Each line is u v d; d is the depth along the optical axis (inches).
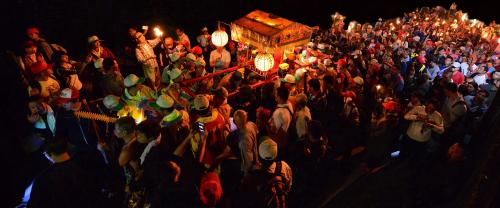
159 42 424.5
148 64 344.8
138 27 576.1
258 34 341.7
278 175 182.1
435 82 424.5
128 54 417.1
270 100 293.4
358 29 693.3
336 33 626.8
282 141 249.8
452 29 735.1
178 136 213.0
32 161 262.4
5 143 263.6
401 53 522.9
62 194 157.6
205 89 305.1
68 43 506.9
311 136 255.9
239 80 328.8
